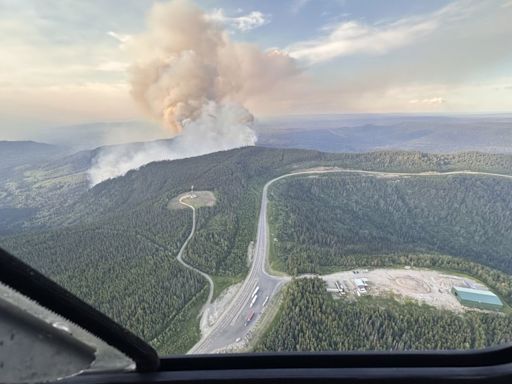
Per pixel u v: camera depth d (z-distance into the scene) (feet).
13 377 4.66
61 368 5.15
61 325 4.86
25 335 4.57
